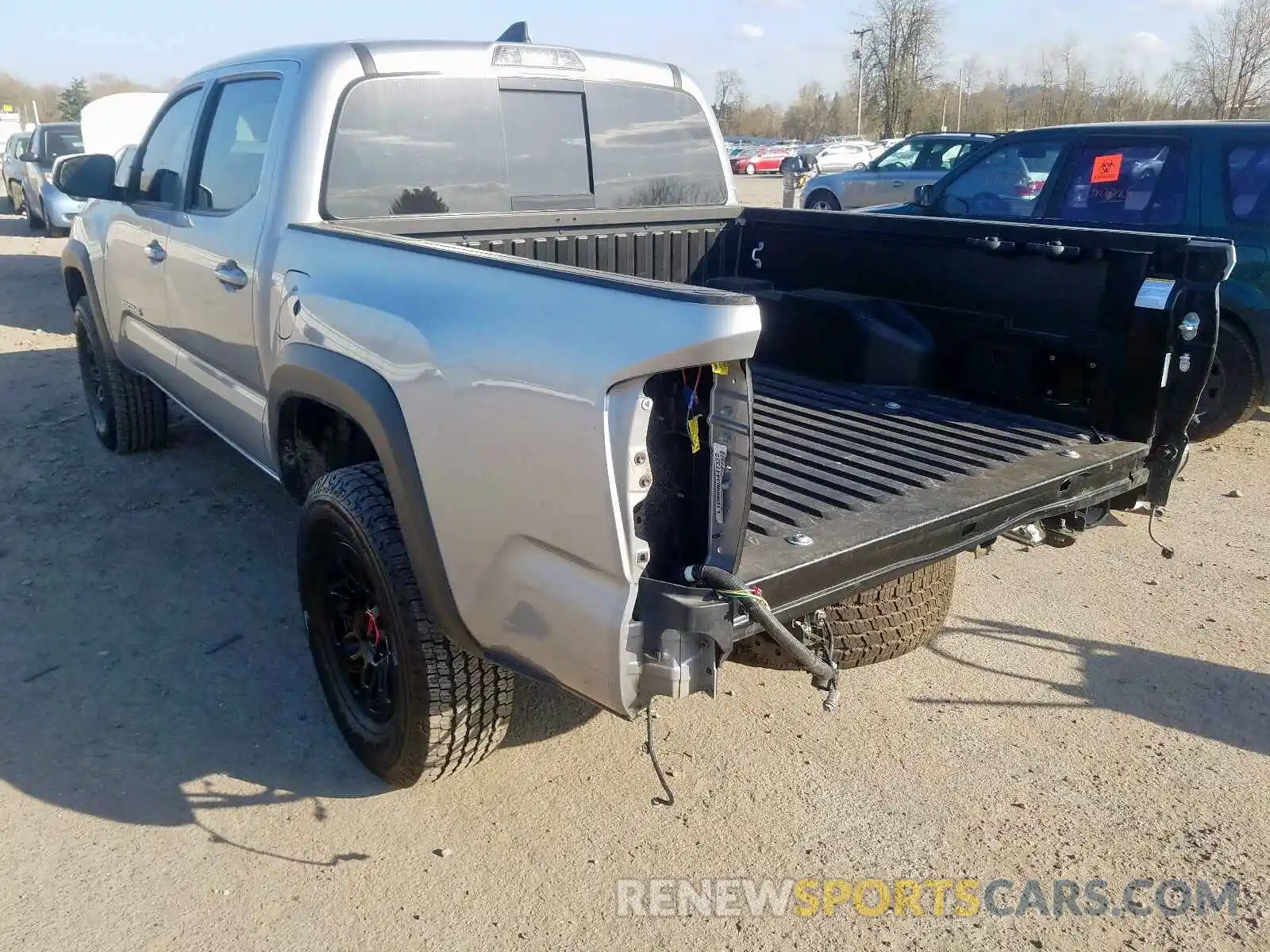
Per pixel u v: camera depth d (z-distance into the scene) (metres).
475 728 2.78
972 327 3.72
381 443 2.63
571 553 2.20
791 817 2.94
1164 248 3.13
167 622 3.97
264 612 4.06
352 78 3.45
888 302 4.00
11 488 5.32
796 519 2.64
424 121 3.64
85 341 5.84
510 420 2.26
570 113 4.06
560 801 3.00
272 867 2.71
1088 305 3.36
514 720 3.39
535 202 4.00
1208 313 3.05
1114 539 4.99
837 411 3.66
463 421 2.38
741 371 2.06
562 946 2.47
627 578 2.11
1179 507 5.43
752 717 3.44
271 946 2.45
